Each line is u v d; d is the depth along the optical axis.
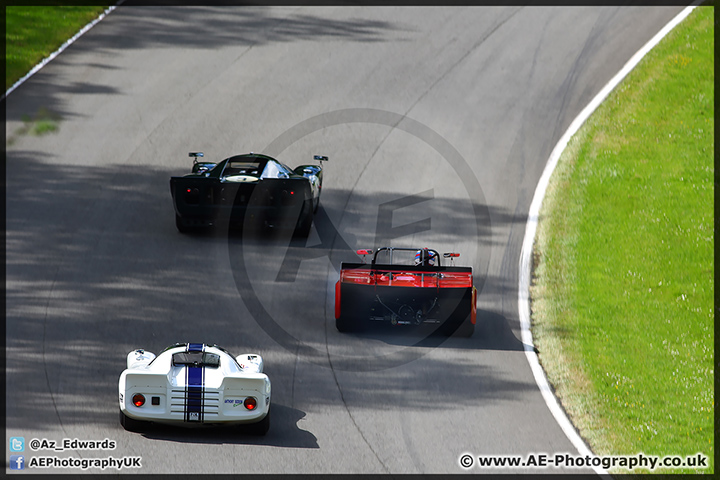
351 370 48.16
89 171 77.12
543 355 52.34
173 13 116.12
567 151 87.94
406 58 108.00
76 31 107.62
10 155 78.38
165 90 95.50
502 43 112.75
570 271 65.62
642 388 48.59
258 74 101.31
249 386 37.16
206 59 103.88
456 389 46.78
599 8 123.12
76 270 58.72
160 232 66.88
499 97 99.25
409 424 42.19
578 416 44.69
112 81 96.25
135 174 77.56
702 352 53.97
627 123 93.31
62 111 88.25
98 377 44.34
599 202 77.75
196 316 53.62
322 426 41.03
